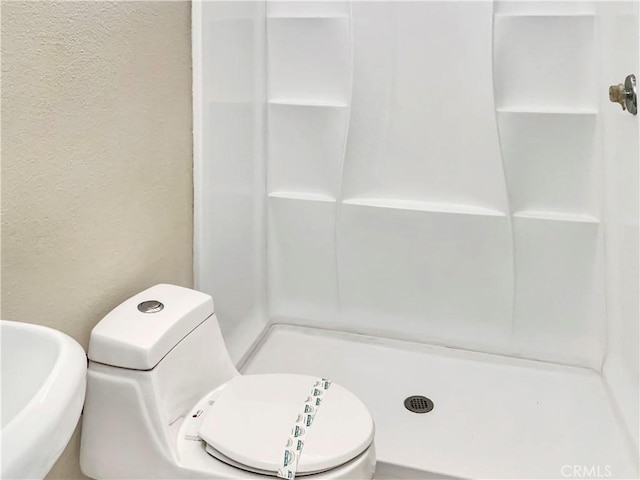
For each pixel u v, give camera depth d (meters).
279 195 1.89
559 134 1.65
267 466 1.01
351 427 1.09
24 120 0.95
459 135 1.73
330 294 1.95
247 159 1.76
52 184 1.03
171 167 1.40
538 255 1.74
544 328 1.79
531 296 1.77
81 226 1.11
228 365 1.32
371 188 1.84
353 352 1.86
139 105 1.25
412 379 1.73
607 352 1.70
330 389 1.21
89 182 1.12
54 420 0.60
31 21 0.95
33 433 0.57
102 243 1.17
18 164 0.95
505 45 1.64
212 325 1.29
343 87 1.78
